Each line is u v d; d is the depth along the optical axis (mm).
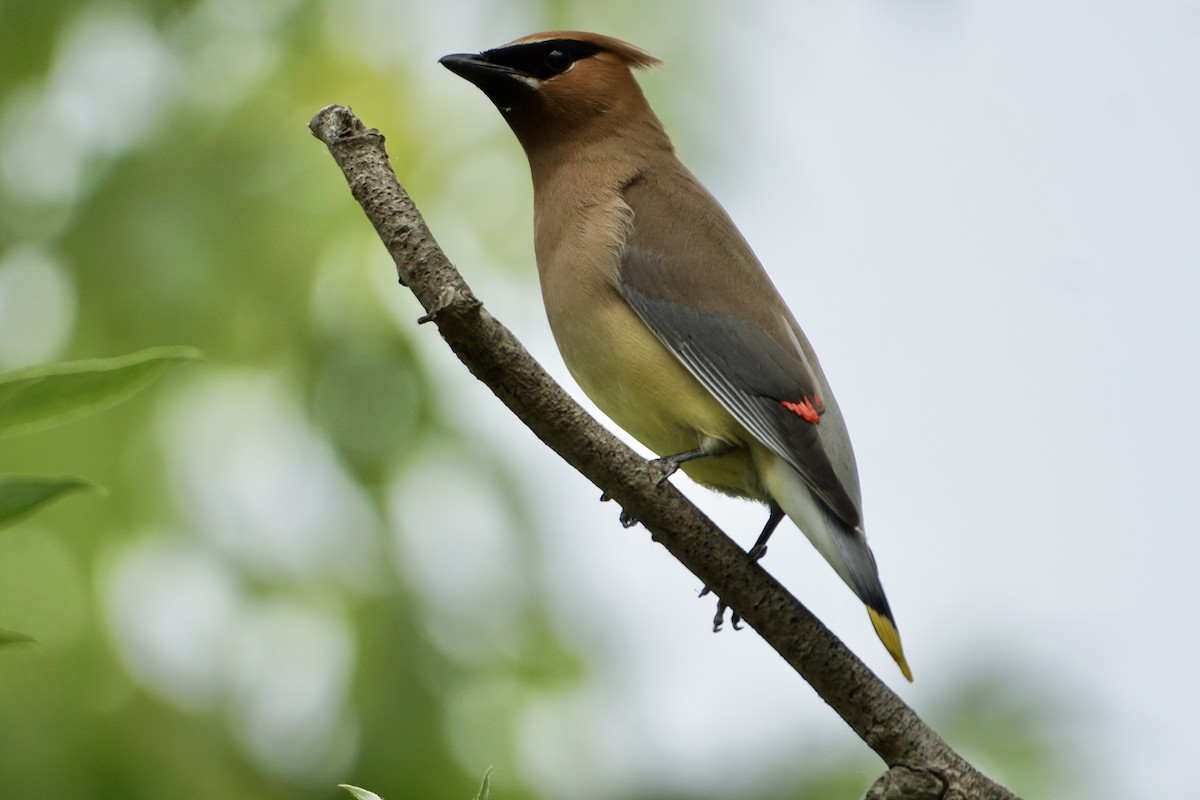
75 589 11148
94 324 11641
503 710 11336
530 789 11203
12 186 11906
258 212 11961
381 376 11938
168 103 12242
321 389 11914
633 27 11758
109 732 10898
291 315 11883
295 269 11906
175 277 11688
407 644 11320
